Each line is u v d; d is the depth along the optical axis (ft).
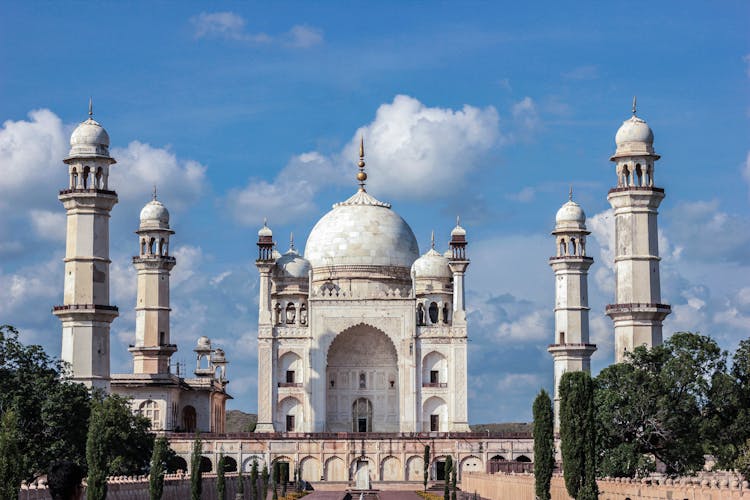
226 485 451.94
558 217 586.86
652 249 457.27
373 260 650.43
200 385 633.61
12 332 380.37
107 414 381.60
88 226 495.41
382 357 625.00
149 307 622.13
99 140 505.66
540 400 288.51
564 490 329.72
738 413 359.87
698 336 374.22
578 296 575.79
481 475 469.57
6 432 189.57
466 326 606.14
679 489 253.85
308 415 596.70
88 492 267.59
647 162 461.37
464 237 617.21
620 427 363.76
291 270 641.40
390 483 558.56
